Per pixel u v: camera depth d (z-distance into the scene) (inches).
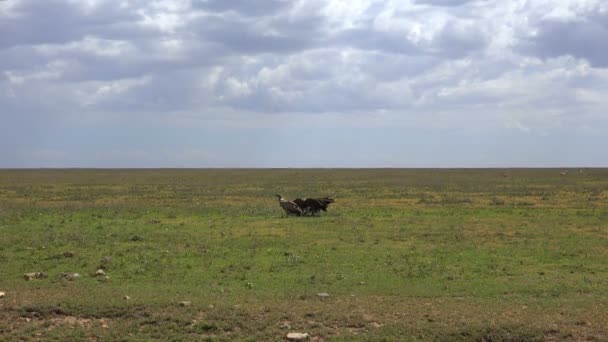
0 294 537.3
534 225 1083.9
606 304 530.0
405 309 509.7
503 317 487.5
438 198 1768.0
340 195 1920.5
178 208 1422.2
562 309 512.4
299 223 1105.4
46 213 1285.7
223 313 490.3
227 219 1179.3
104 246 834.8
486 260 744.3
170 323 473.4
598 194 1898.4
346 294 567.2
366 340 442.6
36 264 716.0
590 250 817.5
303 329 464.8
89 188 2426.2
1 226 1050.7
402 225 1074.1
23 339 447.5
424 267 695.7
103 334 455.5
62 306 502.9
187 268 692.1
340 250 808.3
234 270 681.0
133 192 2117.4
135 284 611.2
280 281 625.3
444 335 452.8
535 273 672.4
